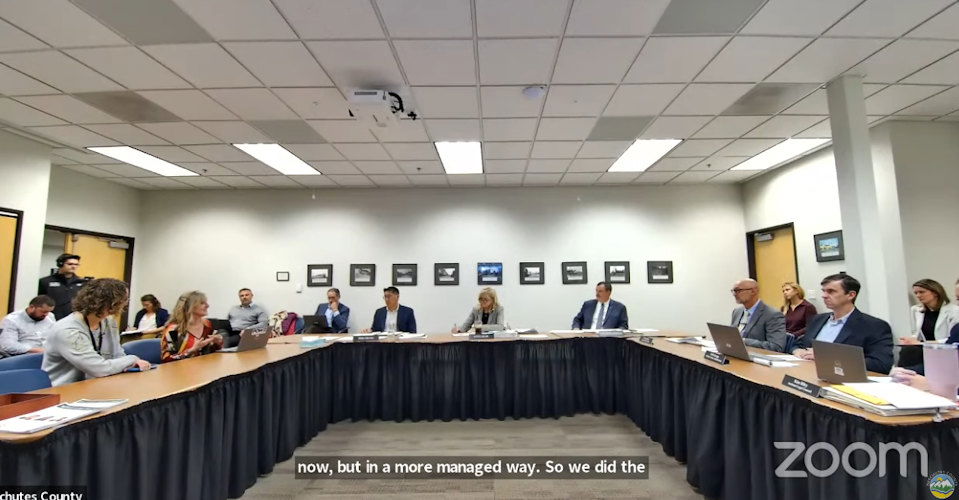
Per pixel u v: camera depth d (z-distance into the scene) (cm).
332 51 275
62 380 218
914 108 375
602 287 465
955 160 402
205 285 623
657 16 243
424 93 334
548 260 633
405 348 390
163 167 527
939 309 342
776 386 183
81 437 146
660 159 514
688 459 256
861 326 236
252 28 250
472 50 275
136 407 167
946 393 153
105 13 236
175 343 304
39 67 293
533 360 394
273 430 283
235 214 635
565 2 230
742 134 432
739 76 314
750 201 614
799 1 231
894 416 137
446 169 545
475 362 390
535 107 361
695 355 276
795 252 529
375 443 328
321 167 531
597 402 396
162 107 356
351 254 633
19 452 128
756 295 332
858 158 312
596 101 351
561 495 242
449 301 626
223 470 224
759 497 190
